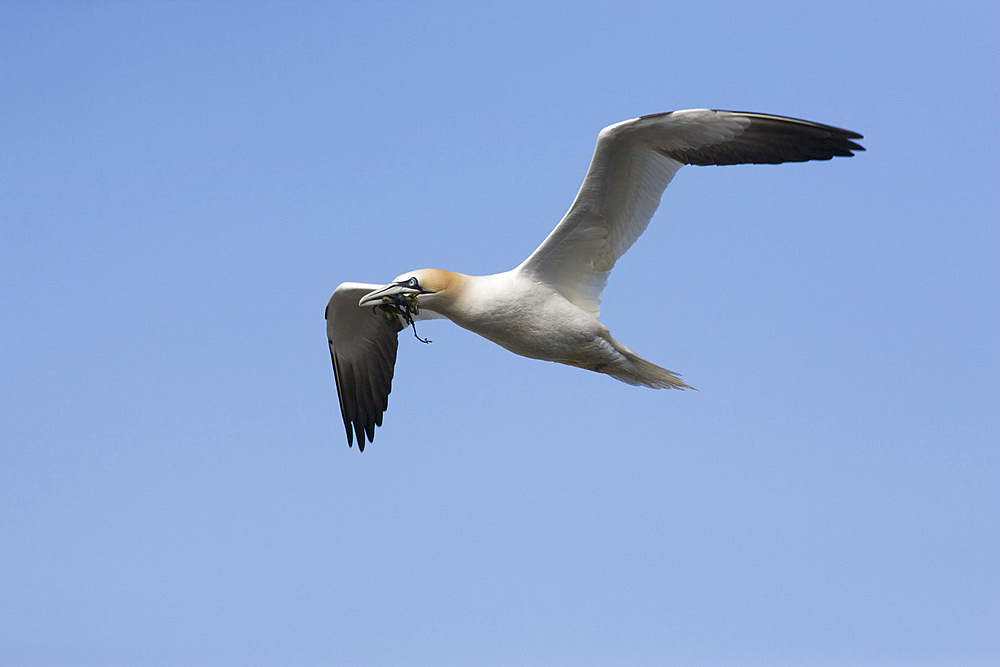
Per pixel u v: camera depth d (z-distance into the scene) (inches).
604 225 551.2
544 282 560.4
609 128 518.6
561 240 551.5
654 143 531.8
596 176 534.0
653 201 548.1
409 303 563.8
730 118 517.0
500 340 572.4
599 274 565.0
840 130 519.5
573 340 562.6
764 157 535.5
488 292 557.3
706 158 537.3
